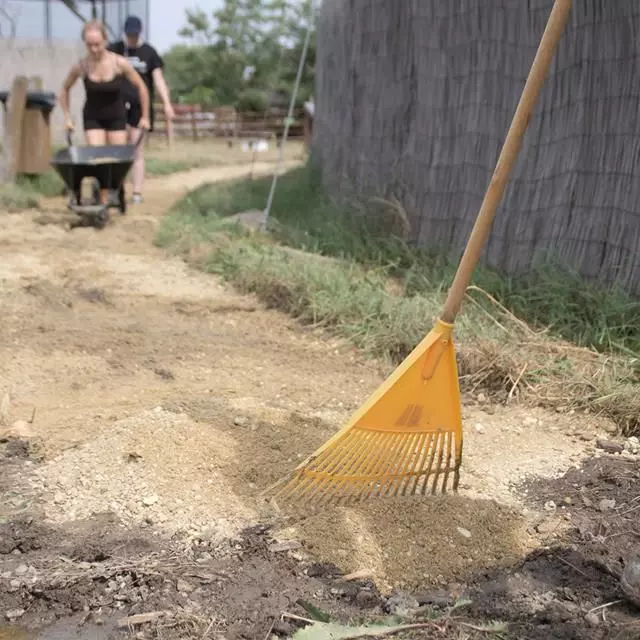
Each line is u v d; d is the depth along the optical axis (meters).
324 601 2.71
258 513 3.15
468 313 5.12
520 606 2.69
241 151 20.88
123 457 3.49
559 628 2.56
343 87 8.36
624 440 3.92
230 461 3.49
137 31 10.04
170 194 11.62
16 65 16.02
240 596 2.71
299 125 29.42
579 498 3.37
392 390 3.08
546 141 5.46
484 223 3.00
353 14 7.94
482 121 5.97
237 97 39.22
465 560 2.94
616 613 2.67
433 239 6.54
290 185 9.99
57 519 3.12
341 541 2.98
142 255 7.32
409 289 5.86
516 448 3.82
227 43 39.41
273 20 38.59
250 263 6.43
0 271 6.47
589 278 5.20
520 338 4.86
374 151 7.53
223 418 3.88
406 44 6.94
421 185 6.69
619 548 3.02
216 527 3.07
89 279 6.41
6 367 4.52
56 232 8.14
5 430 3.72
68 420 3.86
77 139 16.78
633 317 4.77
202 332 5.30
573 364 4.55
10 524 3.06
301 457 3.55
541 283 5.34
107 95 9.09
